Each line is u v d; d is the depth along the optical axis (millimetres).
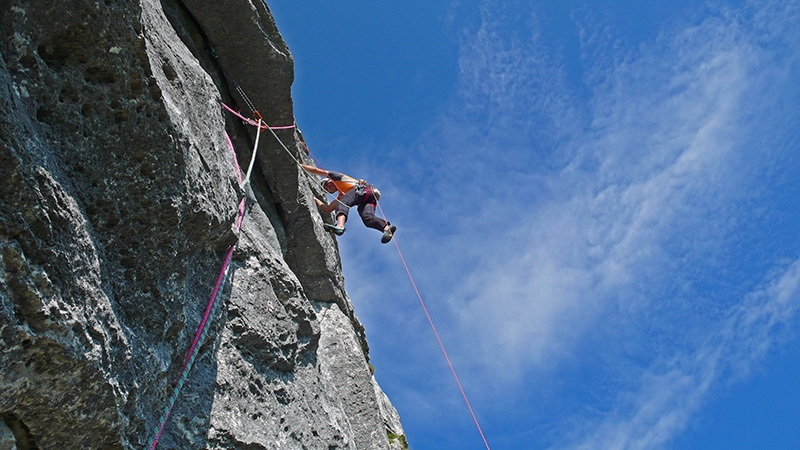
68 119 4668
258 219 8680
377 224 10914
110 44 4793
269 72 9203
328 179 11797
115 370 4609
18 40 4359
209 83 7117
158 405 5348
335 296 10641
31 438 4367
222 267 6605
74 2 4566
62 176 4457
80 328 4270
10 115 3977
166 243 5352
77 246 4363
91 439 4602
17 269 3922
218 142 6852
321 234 10555
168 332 5523
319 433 7398
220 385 6316
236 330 6805
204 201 5793
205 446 5793
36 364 4102
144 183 5121
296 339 7672
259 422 6590
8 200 3938
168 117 5191
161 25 6645
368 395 9672
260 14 8977
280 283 7781
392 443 10758
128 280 5090
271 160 9625
